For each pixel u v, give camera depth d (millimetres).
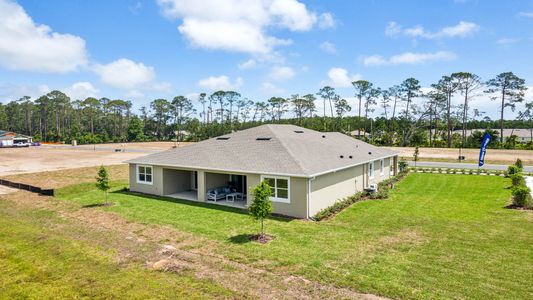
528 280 8789
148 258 10719
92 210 18047
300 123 91312
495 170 34906
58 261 10586
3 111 129125
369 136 85812
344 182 20609
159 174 22250
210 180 20703
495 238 12461
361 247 11609
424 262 10125
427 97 76250
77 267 10078
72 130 112688
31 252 11453
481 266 9773
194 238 12922
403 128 79875
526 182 25906
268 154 19406
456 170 33781
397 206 18656
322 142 25109
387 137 76562
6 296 8445
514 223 14547
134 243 12289
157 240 12766
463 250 11188
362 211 17547
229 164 19297
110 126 123188
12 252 11469
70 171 35156
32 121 129125
